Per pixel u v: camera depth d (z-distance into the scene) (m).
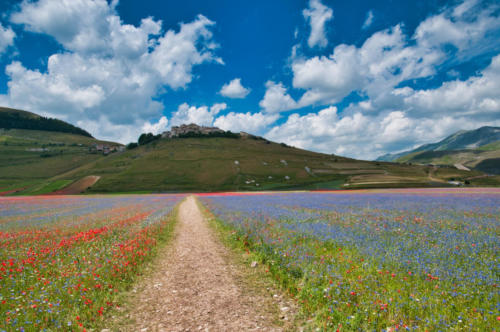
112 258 9.77
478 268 7.07
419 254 8.42
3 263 8.95
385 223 15.27
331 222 16.06
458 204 25.17
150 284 8.12
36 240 13.73
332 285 6.52
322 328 5.23
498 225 13.69
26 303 6.27
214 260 10.55
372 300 5.79
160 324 5.73
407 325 4.92
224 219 19.95
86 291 7.02
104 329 5.58
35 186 131.25
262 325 5.56
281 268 8.45
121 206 39.97
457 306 5.39
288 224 15.30
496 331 4.46
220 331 5.35
